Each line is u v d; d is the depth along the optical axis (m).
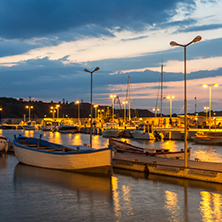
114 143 29.66
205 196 16.73
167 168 21.92
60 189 18.27
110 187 18.77
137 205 15.10
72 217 13.27
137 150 29.06
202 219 13.11
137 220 12.93
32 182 20.11
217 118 93.81
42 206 14.85
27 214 13.68
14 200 15.90
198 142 56.44
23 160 27.41
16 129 123.81
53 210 14.23
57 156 24.11
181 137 66.00
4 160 30.19
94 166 22.34
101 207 14.73
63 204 15.20
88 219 13.02
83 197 16.53
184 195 16.97
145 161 24.34
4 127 125.12
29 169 24.89
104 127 90.06
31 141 31.92
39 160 25.67
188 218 13.23
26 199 16.09
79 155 22.81
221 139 54.12
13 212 13.95
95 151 22.08
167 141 62.22
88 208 14.56
